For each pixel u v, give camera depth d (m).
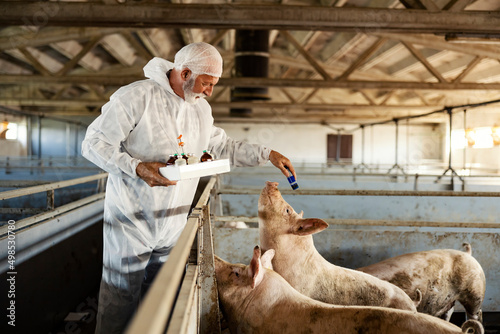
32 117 14.80
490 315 2.45
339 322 1.26
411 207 4.62
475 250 2.39
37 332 2.09
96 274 3.09
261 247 1.84
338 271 1.79
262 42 6.56
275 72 13.26
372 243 2.39
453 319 2.47
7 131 13.29
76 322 2.39
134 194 1.48
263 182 5.88
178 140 1.53
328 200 4.66
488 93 10.31
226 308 1.50
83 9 3.33
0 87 11.40
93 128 1.43
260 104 9.62
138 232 1.51
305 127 16.47
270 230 1.77
